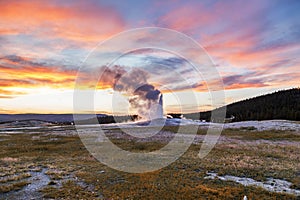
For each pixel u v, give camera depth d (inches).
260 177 524.7
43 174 567.2
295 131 1530.5
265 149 941.2
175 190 430.9
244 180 510.0
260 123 1964.8
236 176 542.0
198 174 548.1
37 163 701.3
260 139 1282.0
